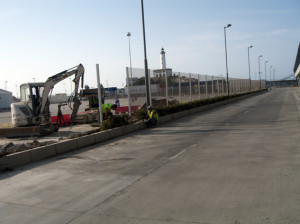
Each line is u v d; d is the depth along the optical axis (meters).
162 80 20.30
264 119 15.62
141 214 4.39
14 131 14.75
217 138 10.69
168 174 6.41
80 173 7.13
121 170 7.09
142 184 5.86
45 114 16.20
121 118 13.99
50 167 7.98
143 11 16.97
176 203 4.71
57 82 15.75
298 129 11.39
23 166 8.30
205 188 5.32
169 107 19.23
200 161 7.36
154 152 8.97
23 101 15.98
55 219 4.46
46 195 5.65
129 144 10.84
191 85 25.75
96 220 4.30
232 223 3.87
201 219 4.05
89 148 10.58
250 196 4.77
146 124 15.48
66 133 15.78
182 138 11.27
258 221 3.87
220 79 36.09
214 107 28.52
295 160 6.83
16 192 5.98
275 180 5.48
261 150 8.13
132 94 16.39
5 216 4.73
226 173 6.16
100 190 5.69
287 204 4.35
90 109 20.70
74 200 5.24
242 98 44.16
